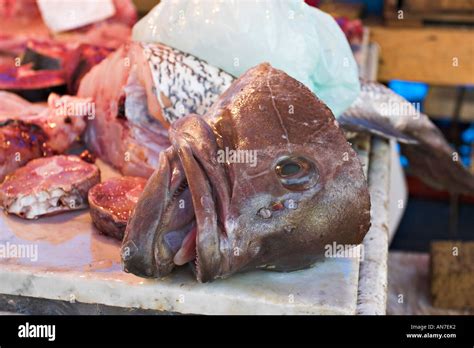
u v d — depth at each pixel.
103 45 2.58
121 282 1.34
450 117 4.51
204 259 1.20
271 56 1.64
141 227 1.24
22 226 1.57
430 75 3.93
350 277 1.36
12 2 2.76
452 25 3.95
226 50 1.66
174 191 1.24
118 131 1.79
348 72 1.78
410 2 3.90
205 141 1.24
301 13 1.69
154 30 1.78
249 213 1.22
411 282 2.86
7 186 1.62
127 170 1.77
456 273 2.63
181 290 1.31
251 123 1.27
